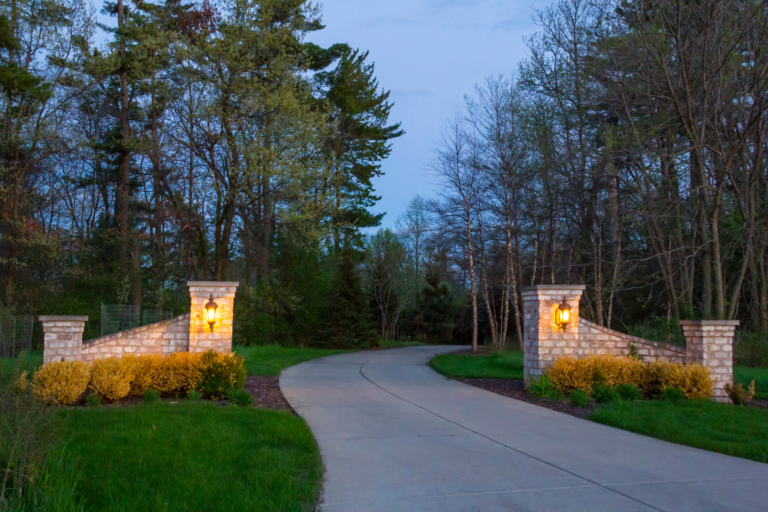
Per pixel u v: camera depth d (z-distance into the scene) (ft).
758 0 54.75
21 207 77.10
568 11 73.31
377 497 17.71
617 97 62.18
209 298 41.06
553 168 72.90
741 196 59.88
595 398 36.96
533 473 20.54
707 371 38.73
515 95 80.89
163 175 77.61
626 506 17.04
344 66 111.04
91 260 98.89
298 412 32.35
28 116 70.54
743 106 57.11
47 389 31.45
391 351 97.25
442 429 28.43
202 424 26.35
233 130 69.87
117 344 40.63
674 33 54.90
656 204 60.29
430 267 160.15
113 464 19.40
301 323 107.65
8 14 67.05
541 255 88.17
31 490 15.67
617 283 68.85
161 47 68.85
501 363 63.62
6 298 73.67
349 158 115.75
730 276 78.13
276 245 107.76
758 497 17.95
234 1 69.05
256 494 16.94
